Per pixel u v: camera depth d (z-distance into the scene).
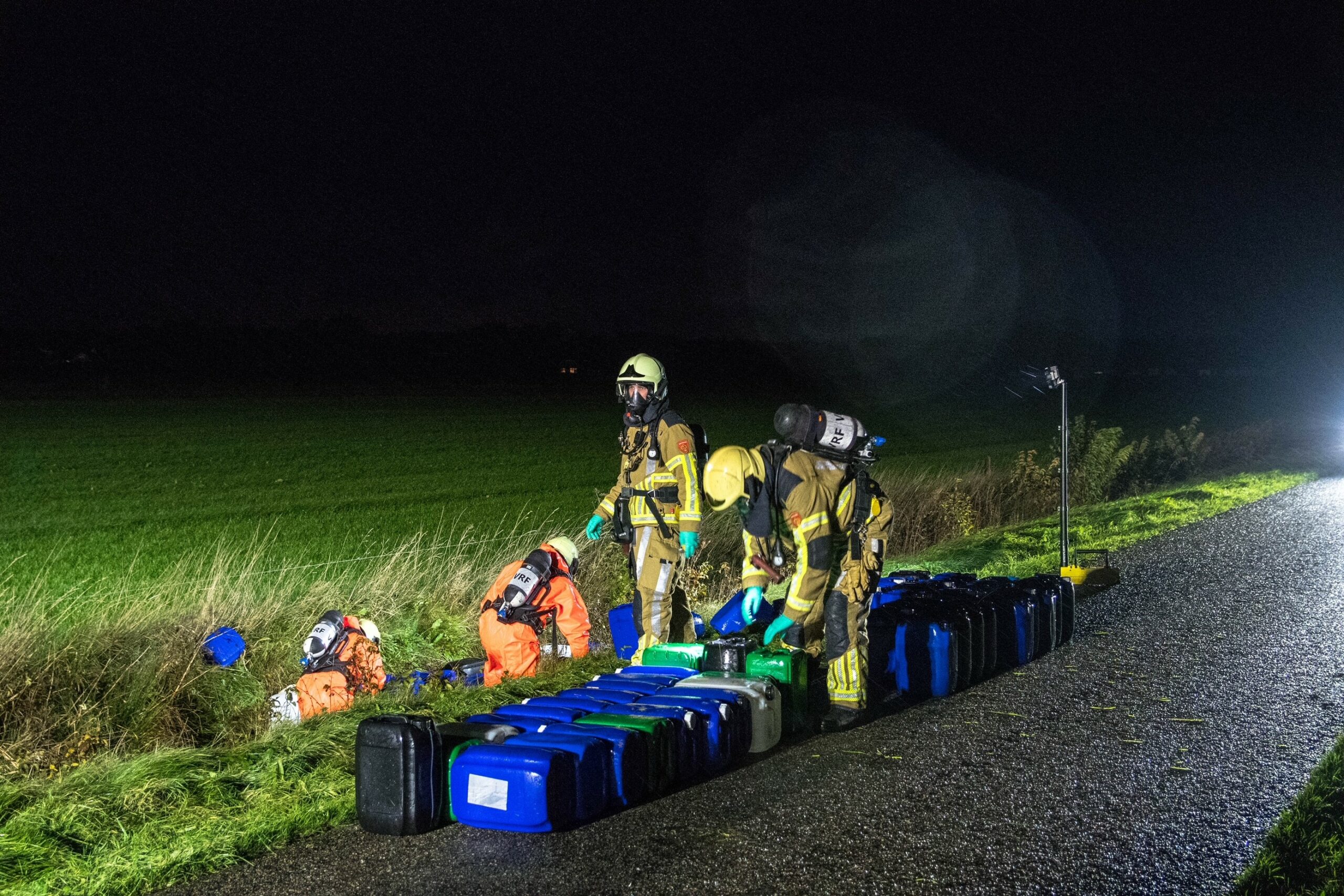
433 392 53.78
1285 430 25.59
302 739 4.88
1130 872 3.54
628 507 6.24
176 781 4.29
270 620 7.10
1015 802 4.16
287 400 44.41
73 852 3.74
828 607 5.31
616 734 4.13
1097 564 9.46
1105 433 16.06
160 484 18.34
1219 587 8.47
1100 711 5.38
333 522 14.16
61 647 6.22
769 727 4.82
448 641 7.64
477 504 16.23
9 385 50.03
